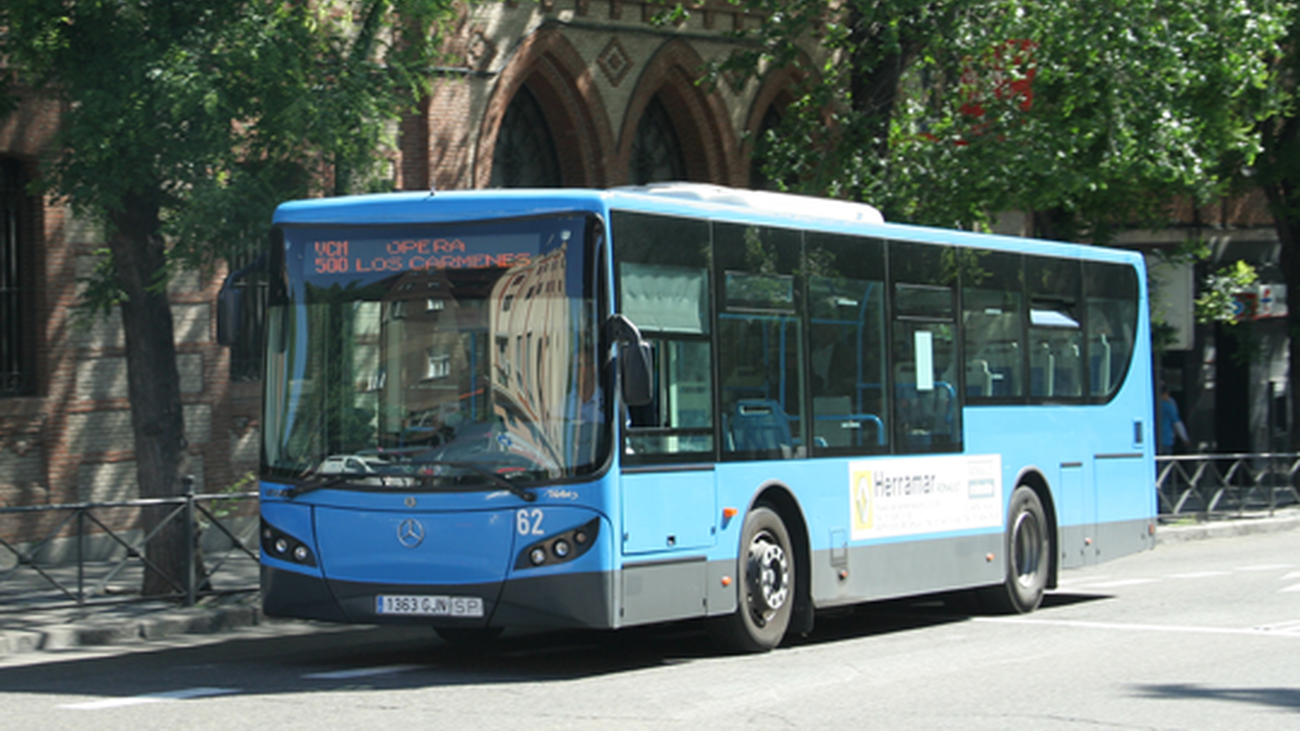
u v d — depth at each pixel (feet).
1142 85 70.44
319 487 34.01
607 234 33.17
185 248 43.01
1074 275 51.83
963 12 67.77
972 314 46.26
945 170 69.87
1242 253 109.50
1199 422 109.70
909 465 42.91
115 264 48.75
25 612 44.11
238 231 43.09
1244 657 36.76
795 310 38.99
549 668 35.63
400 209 34.30
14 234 60.90
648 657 37.68
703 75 72.54
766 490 38.01
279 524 34.45
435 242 33.99
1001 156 68.49
